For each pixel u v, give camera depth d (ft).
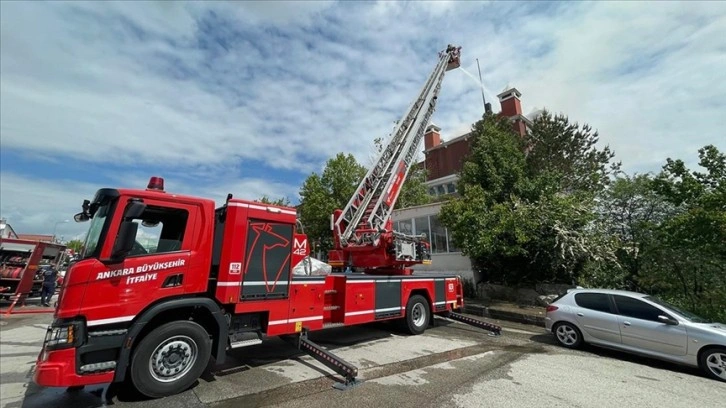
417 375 18.03
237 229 17.29
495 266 47.52
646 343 22.27
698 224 32.99
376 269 31.89
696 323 21.30
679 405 15.12
